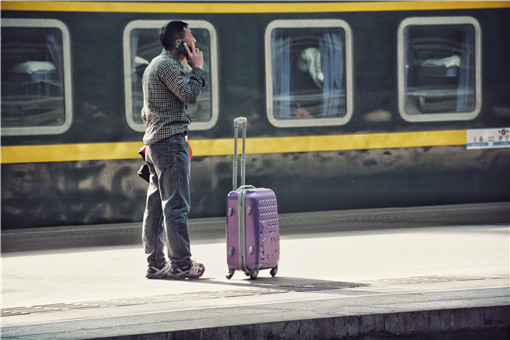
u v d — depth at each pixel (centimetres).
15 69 2539
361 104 2783
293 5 2711
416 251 2184
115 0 2589
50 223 2584
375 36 2777
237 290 1652
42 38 2553
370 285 1659
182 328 1280
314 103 2753
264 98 2714
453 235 2444
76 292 1728
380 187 2819
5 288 1798
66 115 2577
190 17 2642
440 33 2820
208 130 2678
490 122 2880
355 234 2497
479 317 1398
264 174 2730
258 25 2694
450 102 2847
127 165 2630
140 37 2617
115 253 2289
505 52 2870
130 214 2641
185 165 1828
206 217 2695
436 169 2856
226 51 2675
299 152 2750
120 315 1409
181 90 1778
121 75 2609
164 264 1889
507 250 2177
